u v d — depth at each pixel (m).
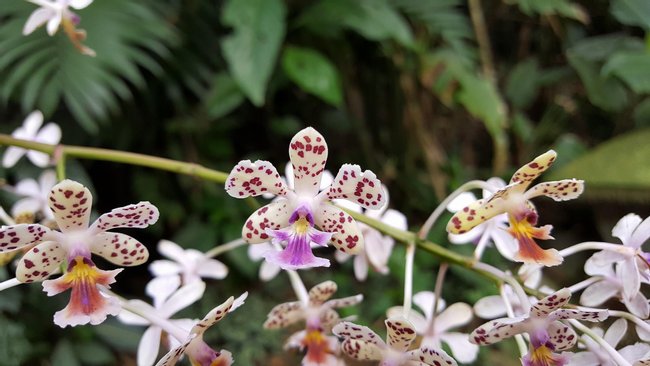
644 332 0.18
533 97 0.56
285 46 0.44
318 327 0.20
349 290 0.44
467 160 0.60
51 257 0.16
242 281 0.45
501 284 0.18
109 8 0.37
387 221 0.22
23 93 0.36
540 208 0.54
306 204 0.17
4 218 0.20
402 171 0.54
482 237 0.20
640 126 0.53
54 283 0.16
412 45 0.42
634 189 0.44
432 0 0.48
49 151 0.21
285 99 0.52
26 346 0.33
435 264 0.45
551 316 0.16
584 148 0.54
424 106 0.54
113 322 0.38
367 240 0.22
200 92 0.43
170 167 0.21
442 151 0.59
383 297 0.42
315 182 0.17
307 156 0.17
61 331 0.37
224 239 0.45
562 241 0.51
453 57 0.48
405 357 0.17
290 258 0.16
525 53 0.60
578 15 0.46
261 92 0.34
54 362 0.36
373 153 0.54
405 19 0.49
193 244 0.44
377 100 0.52
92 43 0.35
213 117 0.44
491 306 0.19
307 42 0.47
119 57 0.35
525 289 0.19
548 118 0.58
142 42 0.36
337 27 0.44
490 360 0.39
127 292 0.46
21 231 0.15
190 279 0.22
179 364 0.33
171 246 0.23
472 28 0.56
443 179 0.54
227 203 0.46
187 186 0.46
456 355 0.20
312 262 0.16
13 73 0.36
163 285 0.20
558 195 0.17
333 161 0.54
